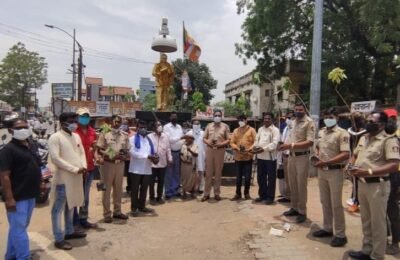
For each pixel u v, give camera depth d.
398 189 5.59
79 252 5.81
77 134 6.35
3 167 5.00
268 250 5.80
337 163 5.90
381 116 5.07
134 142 7.98
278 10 20.81
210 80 43.59
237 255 5.77
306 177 7.05
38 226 7.18
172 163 9.66
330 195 6.16
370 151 5.12
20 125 5.14
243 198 9.27
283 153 8.69
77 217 6.71
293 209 7.49
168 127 9.80
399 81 21.19
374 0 16.84
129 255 5.78
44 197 9.00
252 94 41.16
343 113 8.53
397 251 5.61
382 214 5.07
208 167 9.23
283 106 26.73
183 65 42.47
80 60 29.92
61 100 21.16
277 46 23.05
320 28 12.10
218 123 9.30
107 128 7.45
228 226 7.12
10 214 5.15
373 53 20.95
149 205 8.95
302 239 6.23
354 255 5.43
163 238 6.53
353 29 20.38
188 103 33.25
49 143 5.82
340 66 20.36
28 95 57.84
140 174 8.02
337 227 5.93
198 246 6.14
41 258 5.54
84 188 6.92
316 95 12.12
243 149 8.94
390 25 17.31
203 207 8.64
